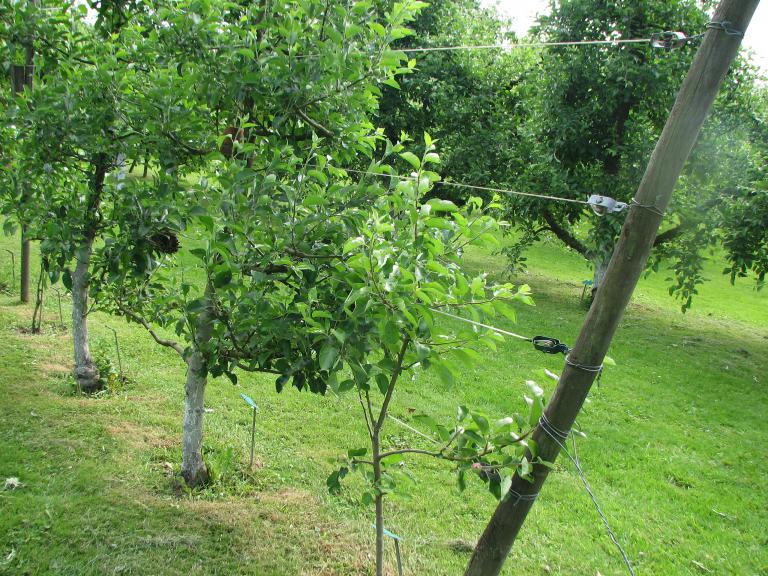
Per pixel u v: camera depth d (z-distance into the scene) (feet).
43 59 15.33
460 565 13.02
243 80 11.21
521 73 44.01
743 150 33.58
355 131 12.19
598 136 37.29
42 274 22.85
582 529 15.71
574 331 35.35
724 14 8.20
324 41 11.73
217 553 12.22
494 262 55.47
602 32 35.55
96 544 11.97
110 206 15.65
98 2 16.12
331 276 9.03
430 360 8.16
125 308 16.25
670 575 14.21
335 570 12.25
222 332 9.74
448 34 45.27
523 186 38.37
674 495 18.43
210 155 10.62
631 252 8.78
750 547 15.99
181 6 12.05
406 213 8.63
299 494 14.89
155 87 12.54
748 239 30.45
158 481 14.42
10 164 16.34
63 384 18.81
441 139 45.11
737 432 24.41
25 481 13.62
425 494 15.96
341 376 19.57
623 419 24.34
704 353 35.27
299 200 9.78
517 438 8.54
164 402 18.84
